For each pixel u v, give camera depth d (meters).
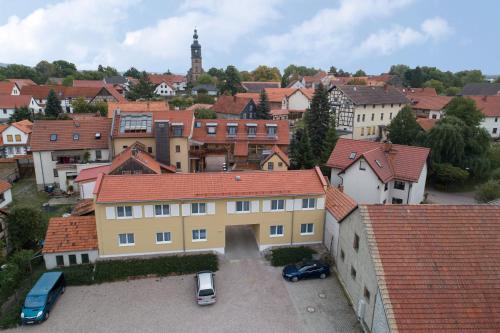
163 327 26.50
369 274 24.61
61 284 30.05
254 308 28.44
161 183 34.59
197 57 191.62
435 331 20.25
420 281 21.95
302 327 26.39
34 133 53.97
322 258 34.47
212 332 25.98
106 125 57.03
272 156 52.69
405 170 46.34
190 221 34.50
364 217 24.55
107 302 29.27
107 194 32.78
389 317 20.61
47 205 46.94
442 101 96.56
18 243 35.06
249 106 91.69
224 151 58.81
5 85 116.56
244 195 34.41
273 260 34.44
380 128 84.19
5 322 26.72
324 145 65.06
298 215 36.16
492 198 44.97
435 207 25.14
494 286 21.98
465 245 23.59
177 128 54.50
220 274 32.84
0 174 58.16
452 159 57.12
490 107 87.75
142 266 32.97
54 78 184.25
